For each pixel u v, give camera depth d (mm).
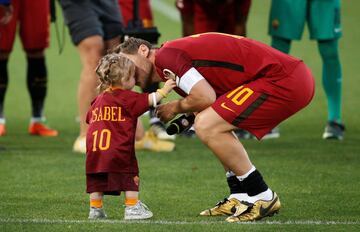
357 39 56750
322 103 40656
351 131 34031
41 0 32875
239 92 19531
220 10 31594
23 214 20797
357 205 21953
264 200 19875
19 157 28656
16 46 55562
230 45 19734
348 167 26984
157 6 68562
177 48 19516
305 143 31422
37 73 33219
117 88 19812
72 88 45156
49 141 32062
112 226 19203
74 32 29078
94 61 29016
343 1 70000
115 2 29766
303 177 25469
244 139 32281
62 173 26047
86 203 22141
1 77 33062
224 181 25000
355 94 42375
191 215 20812
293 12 31578
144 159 28375
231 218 19969
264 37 55781
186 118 20172
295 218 20375
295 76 19734
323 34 31438
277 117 19719
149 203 22219
